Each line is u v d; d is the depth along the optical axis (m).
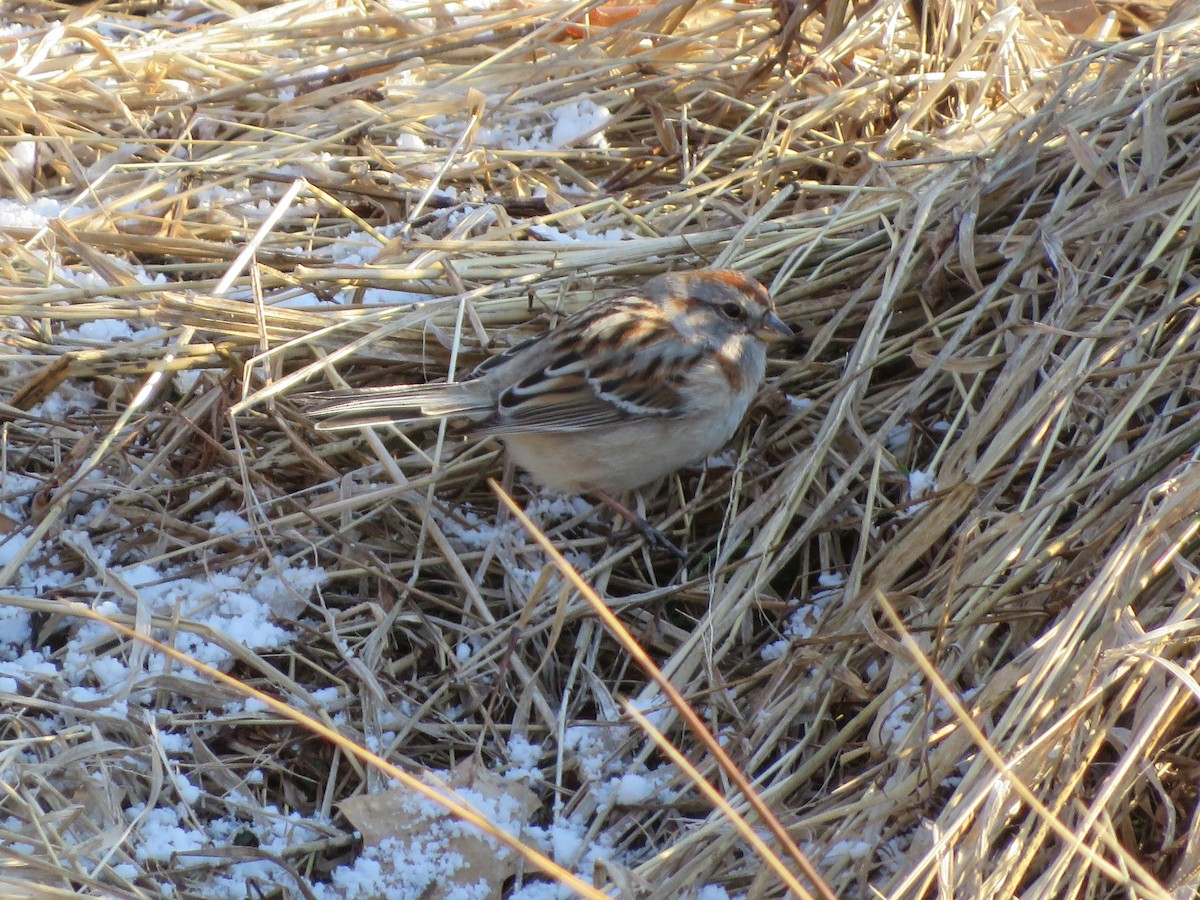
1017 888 3.39
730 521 4.64
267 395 4.56
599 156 5.91
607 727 4.08
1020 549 4.02
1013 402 4.50
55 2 6.54
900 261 4.93
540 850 3.78
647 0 6.55
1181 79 5.01
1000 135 5.40
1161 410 4.32
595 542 4.72
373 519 4.71
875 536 4.45
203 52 6.20
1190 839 3.28
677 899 3.53
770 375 5.13
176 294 4.83
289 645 4.30
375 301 5.21
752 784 3.84
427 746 4.08
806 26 6.53
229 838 3.79
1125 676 3.52
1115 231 4.77
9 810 3.63
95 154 5.80
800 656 4.06
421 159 5.83
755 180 5.66
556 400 4.51
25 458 4.71
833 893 3.46
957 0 6.07
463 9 6.63
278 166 5.80
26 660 4.09
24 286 5.00
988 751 3.07
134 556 4.53
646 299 4.66
